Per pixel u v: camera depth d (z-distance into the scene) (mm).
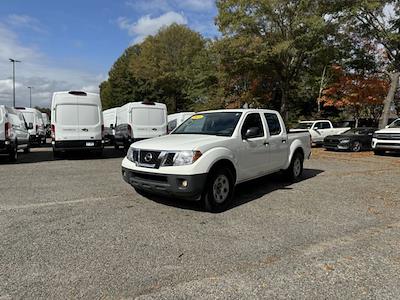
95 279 3314
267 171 7270
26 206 5863
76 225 4867
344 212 5730
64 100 13422
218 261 3758
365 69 23219
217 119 6891
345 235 4621
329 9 19641
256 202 6363
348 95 24094
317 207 6031
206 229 4789
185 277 3383
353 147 17547
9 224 4879
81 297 3000
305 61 22953
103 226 4840
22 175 9203
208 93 31188
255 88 27250
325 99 25859
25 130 15180
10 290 3096
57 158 13945
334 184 8195
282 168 7902
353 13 18891
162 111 16359
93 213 5469
